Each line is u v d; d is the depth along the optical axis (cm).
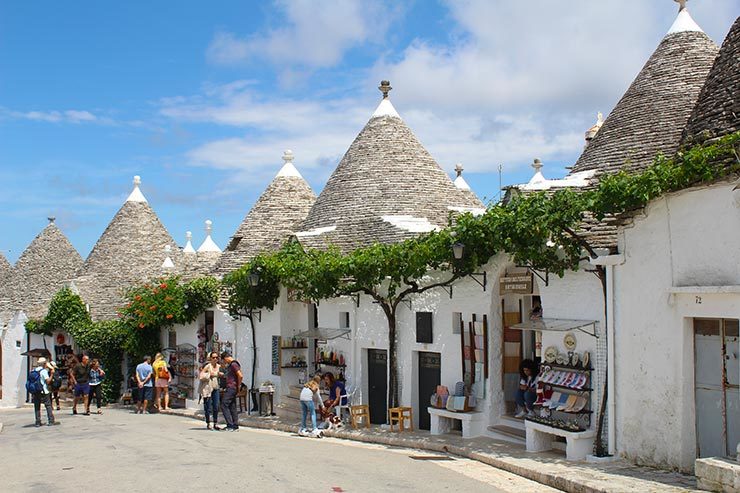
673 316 1175
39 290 3538
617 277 1275
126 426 2009
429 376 1817
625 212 1249
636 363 1236
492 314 1620
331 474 1166
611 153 1599
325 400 2039
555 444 1421
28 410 2984
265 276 2205
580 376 1369
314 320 2308
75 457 1377
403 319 1855
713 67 1264
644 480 1089
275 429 2002
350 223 2173
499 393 1620
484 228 1458
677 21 1719
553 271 1382
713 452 1140
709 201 1118
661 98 1608
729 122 1155
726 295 1087
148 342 2933
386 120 2356
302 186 2759
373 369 1969
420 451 1526
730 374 1117
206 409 1939
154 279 2955
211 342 2664
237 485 1068
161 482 1096
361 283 1819
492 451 1409
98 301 3228
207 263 3034
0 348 3447
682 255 1159
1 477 1178
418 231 1970
